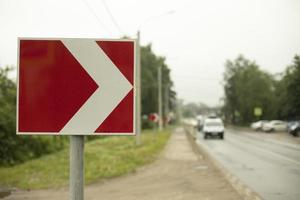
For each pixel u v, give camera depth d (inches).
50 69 124.3
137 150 1129.4
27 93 124.0
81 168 124.0
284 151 1216.8
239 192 510.0
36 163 849.5
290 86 2546.8
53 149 1165.7
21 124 123.6
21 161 949.2
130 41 124.6
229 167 815.1
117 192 534.6
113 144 1384.1
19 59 124.1
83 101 124.0
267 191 530.3
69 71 124.4
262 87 3868.1
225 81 4795.8
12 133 935.0
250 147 1384.1
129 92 124.3
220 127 1982.0
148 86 3376.0
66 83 124.3
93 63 124.5
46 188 581.0
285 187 563.5
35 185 602.5
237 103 4357.8
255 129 2970.0
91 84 124.3
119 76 124.4
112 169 740.7
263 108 3836.1
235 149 1295.5
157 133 2236.7
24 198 501.4
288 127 2433.6
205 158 981.8
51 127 123.9
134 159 909.2
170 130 3125.0
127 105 124.3
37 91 124.0
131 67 124.5
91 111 124.1
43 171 745.0
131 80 124.3
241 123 4217.5
